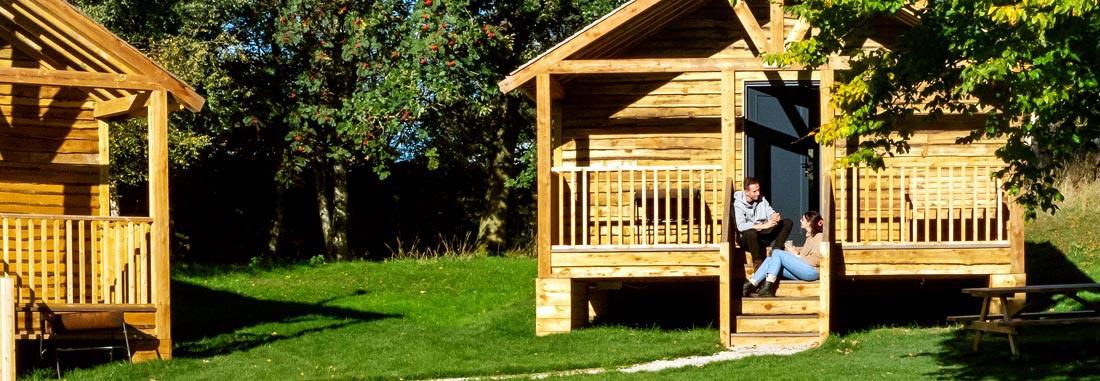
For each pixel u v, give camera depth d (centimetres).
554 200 1764
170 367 1523
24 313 1491
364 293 2283
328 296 2259
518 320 1839
